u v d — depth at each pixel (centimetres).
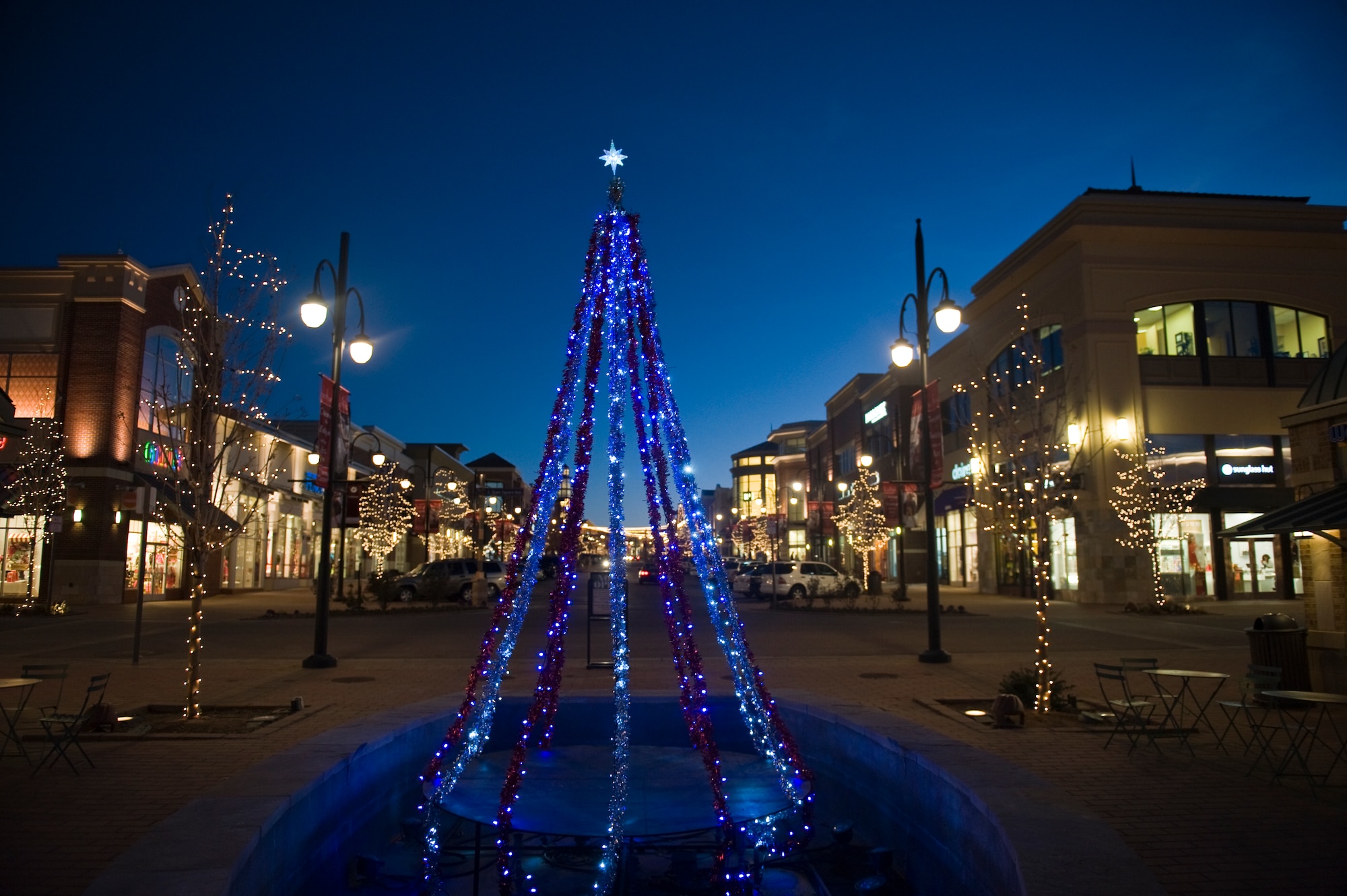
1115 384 3222
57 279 3341
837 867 734
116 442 3328
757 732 866
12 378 3338
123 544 3344
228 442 1173
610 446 813
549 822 698
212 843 535
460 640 2109
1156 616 2722
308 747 782
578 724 1065
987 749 873
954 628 2352
